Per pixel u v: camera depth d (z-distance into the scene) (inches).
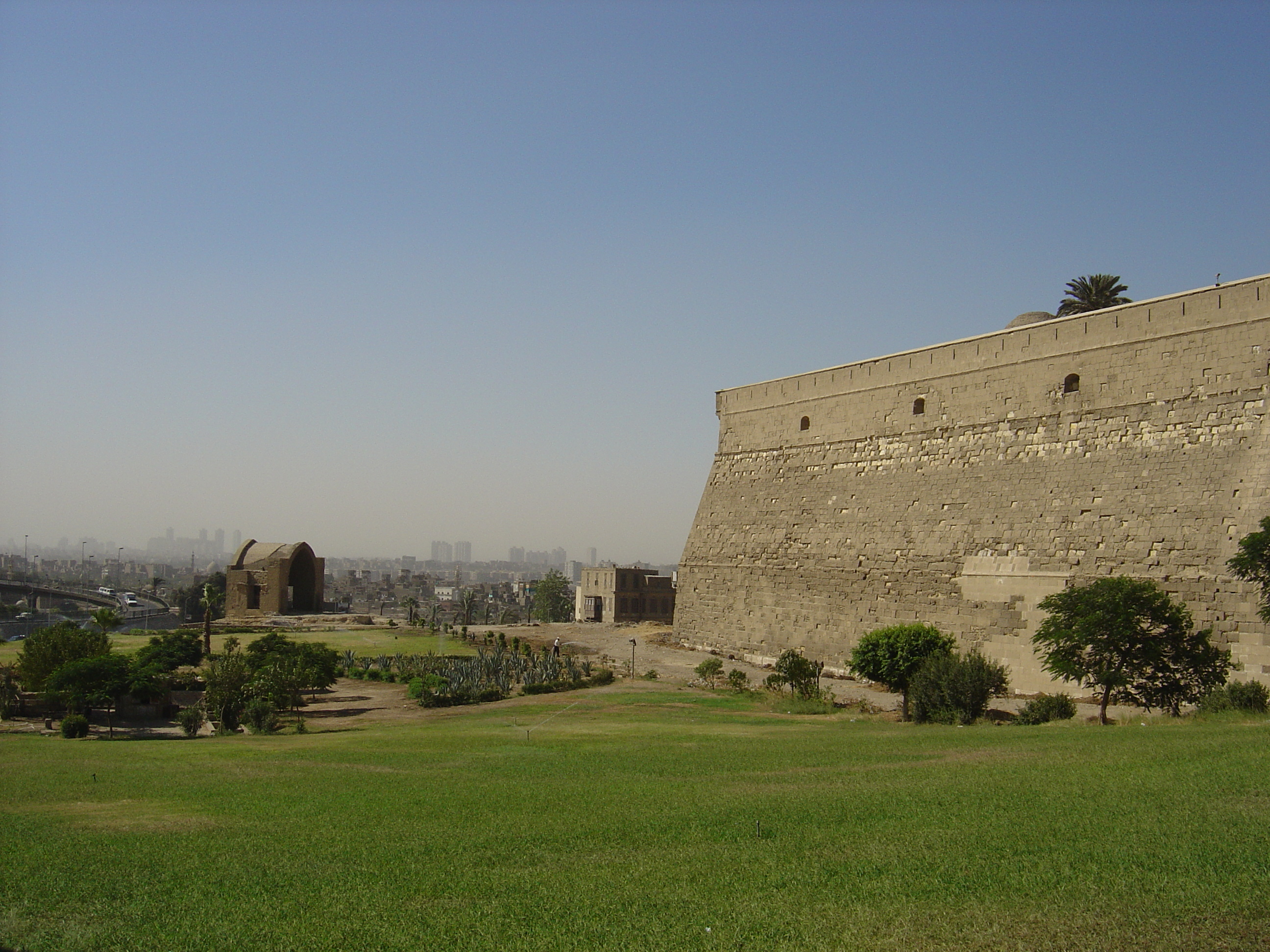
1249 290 1318.9
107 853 586.9
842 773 773.9
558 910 454.9
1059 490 1507.1
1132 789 608.1
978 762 773.3
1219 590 1250.0
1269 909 400.2
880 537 1808.6
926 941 392.8
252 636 2970.0
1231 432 1302.9
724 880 486.6
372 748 1067.9
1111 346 1485.0
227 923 454.0
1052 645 1216.8
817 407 2044.8
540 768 880.9
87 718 1430.9
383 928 441.1
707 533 2288.4
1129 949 372.2
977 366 1700.3
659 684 1764.3
